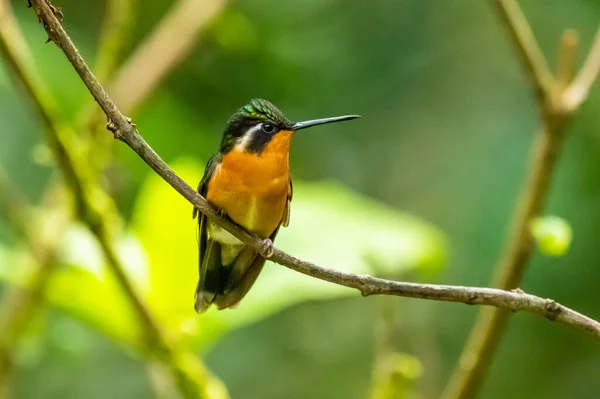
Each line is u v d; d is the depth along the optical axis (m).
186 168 8.07
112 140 8.39
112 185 10.44
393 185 11.88
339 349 11.95
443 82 11.78
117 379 11.98
